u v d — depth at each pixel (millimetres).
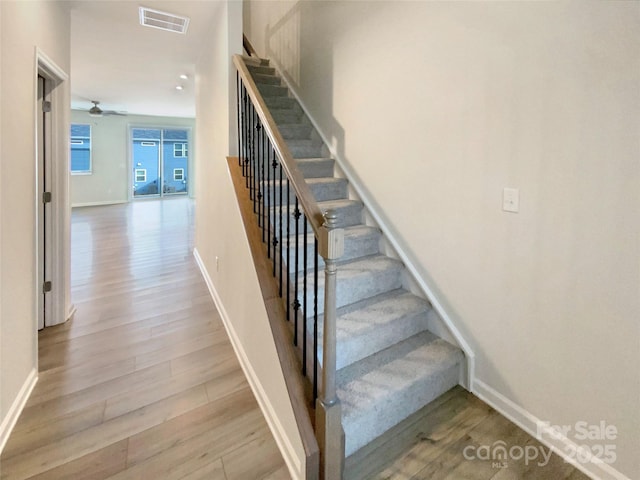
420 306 2307
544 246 1673
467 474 1576
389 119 2604
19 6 1898
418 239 2430
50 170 2744
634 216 1362
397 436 1775
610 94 1393
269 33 4480
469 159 2006
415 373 1938
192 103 7668
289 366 1723
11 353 1823
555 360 1673
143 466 1589
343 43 3064
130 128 10188
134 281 3969
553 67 1571
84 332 2791
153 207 9523
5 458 1602
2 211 1725
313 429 1523
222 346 2641
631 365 1416
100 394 2064
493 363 1970
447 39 2084
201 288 3785
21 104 1929
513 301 1837
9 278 1800
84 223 7199
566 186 1564
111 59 4223
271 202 2709
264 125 2066
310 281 2230
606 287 1466
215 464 1614
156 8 2916
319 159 3195
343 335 1977
